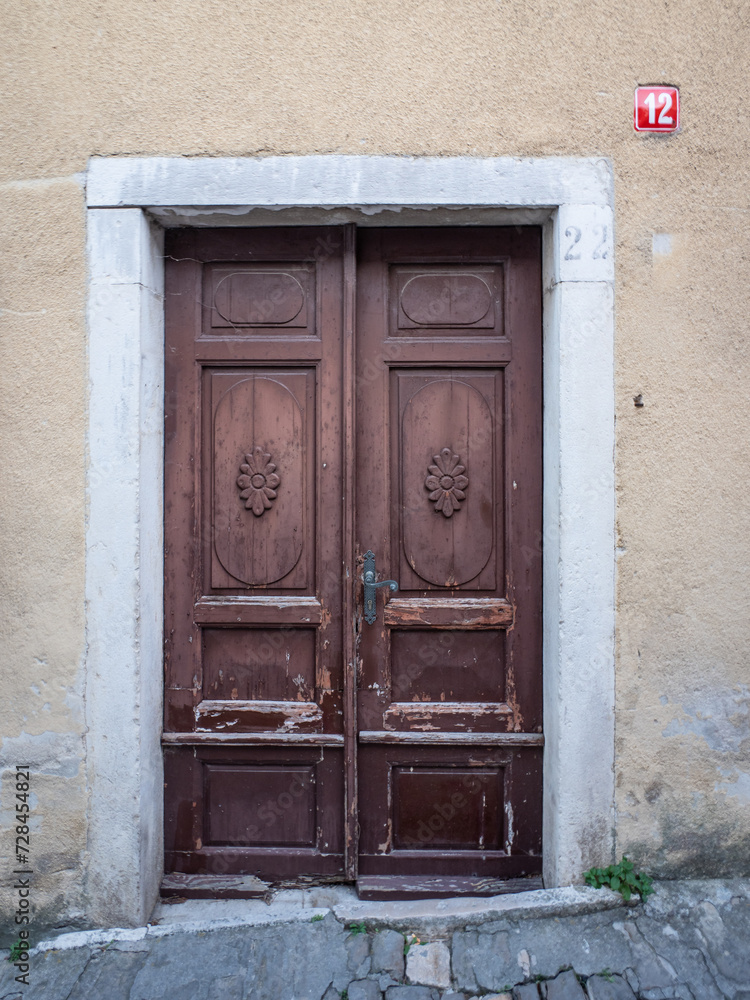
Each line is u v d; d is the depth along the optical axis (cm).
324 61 222
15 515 225
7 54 223
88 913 225
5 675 225
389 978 200
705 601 225
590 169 222
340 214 230
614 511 224
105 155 223
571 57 222
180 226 238
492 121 222
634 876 221
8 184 223
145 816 229
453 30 221
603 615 223
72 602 225
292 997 195
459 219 234
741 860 226
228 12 222
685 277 223
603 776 225
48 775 225
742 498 225
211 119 223
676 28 221
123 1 223
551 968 200
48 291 224
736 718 226
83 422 224
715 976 197
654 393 223
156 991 197
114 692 224
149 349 230
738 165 223
